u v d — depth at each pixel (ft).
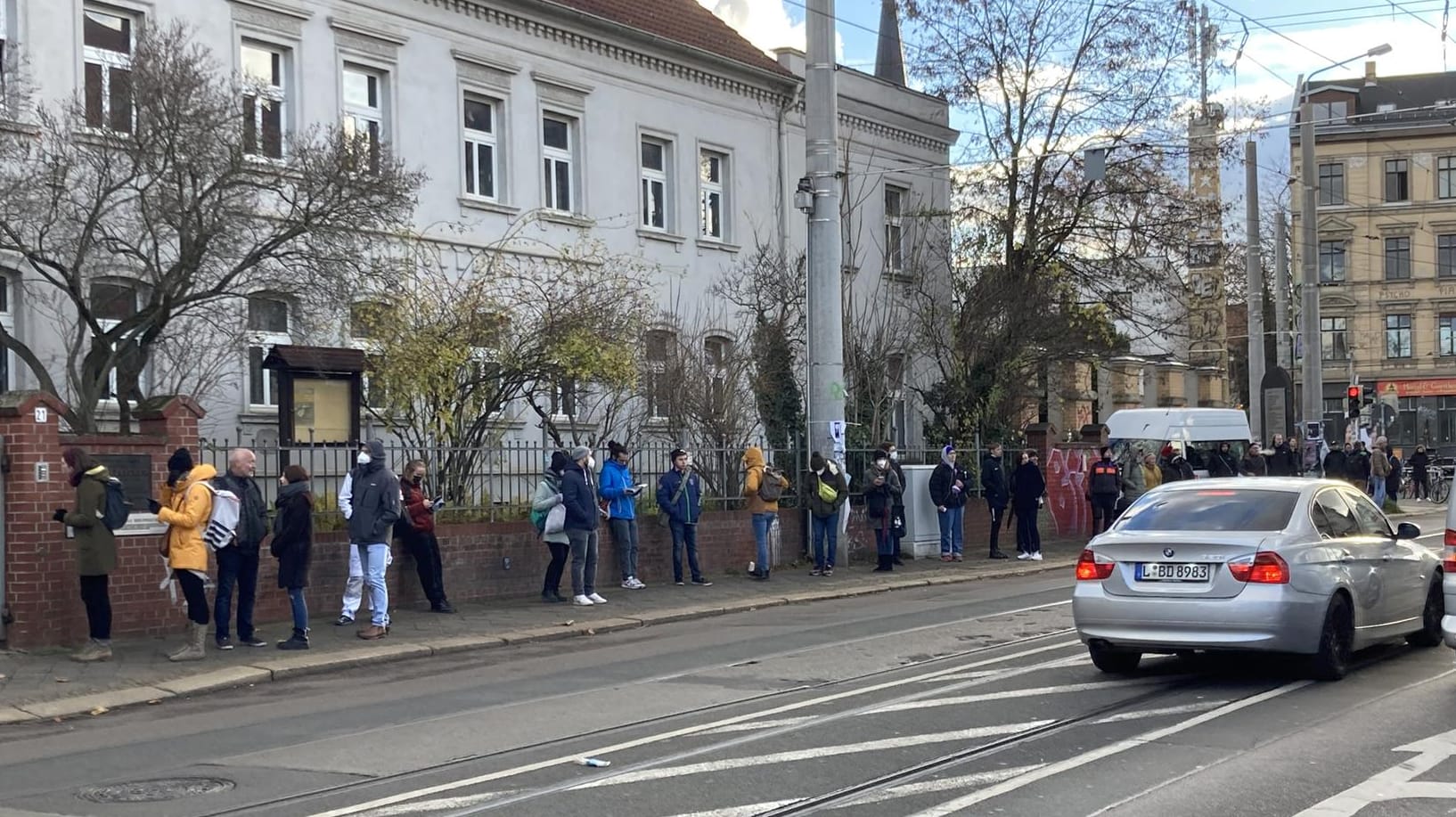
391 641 44.93
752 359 76.54
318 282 50.75
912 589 63.77
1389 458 116.88
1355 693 31.58
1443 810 21.24
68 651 41.37
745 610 55.57
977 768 24.34
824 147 69.00
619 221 85.51
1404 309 209.77
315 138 54.75
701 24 95.45
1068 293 97.04
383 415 59.41
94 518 39.73
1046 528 91.45
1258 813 21.11
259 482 54.60
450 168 75.36
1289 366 144.36
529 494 59.88
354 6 70.64
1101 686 32.96
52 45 58.23
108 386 58.13
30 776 26.13
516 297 64.13
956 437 89.97
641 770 24.67
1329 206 212.43
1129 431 104.01
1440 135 207.82
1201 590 32.55
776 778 23.85
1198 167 101.60
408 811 22.11
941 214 100.22
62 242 46.32
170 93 45.83
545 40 81.25
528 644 46.29
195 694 36.78
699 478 65.26
